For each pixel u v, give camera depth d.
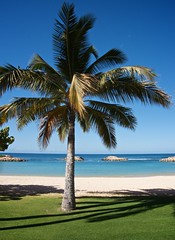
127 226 7.54
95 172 34.06
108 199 12.23
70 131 10.06
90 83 8.04
